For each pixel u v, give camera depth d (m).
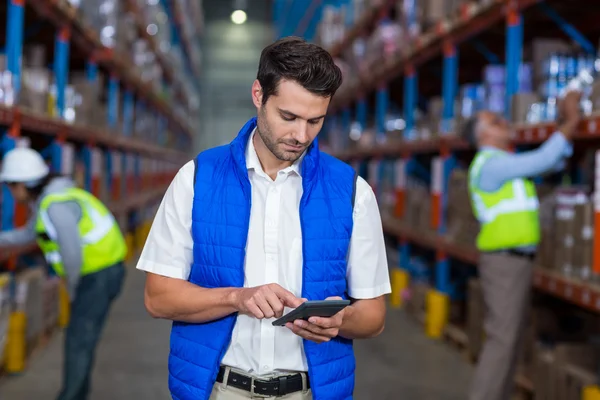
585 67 3.81
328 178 1.64
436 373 4.55
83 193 3.35
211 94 22.38
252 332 1.64
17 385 4.10
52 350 4.86
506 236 3.33
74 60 7.48
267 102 1.48
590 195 3.64
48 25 5.79
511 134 4.04
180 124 17.08
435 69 7.65
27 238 3.49
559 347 3.43
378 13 8.17
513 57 4.27
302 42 1.47
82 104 6.37
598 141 4.29
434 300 5.54
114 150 8.48
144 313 6.31
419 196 6.71
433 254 7.40
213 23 22.45
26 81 4.71
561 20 4.61
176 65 14.21
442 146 5.72
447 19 5.55
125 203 9.02
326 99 1.46
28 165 3.25
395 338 5.50
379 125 8.41
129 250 9.80
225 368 1.66
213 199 1.61
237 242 1.60
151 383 4.29
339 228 1.62
